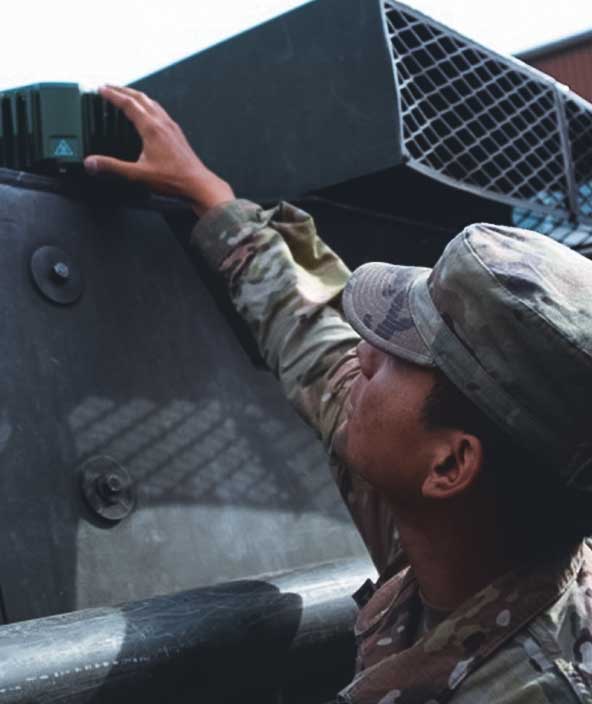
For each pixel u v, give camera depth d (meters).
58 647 0.97
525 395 0.74
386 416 0.81
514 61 1.76
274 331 1.31
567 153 1.82
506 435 0.77
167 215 1.53
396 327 0.81
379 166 1.52
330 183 1.58
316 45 1.60
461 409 0.78
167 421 1.37
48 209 1.36
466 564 0.82
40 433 1.22
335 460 1.17
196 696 1.07
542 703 0.73
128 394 1.34
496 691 0.75
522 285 0.74
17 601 1.12
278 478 1.46
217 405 1.45
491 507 0.79
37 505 1.18
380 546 1.12
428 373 0.79
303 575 1.26
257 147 1.68
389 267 0.88
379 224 1.75
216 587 1.18
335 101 1.58
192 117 1.76
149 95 1.83
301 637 1.18
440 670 0.77
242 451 1.44
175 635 1.05
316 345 1.26
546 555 0.80
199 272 1.52
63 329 1.31
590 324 0.74
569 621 0.77
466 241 0.77
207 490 1.37
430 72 1.63
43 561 1.16
